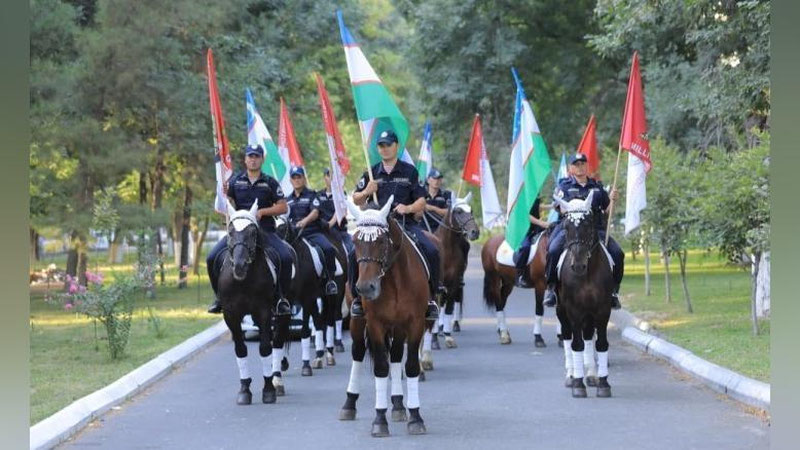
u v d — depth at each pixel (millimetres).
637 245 26812
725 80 18641
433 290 11516
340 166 15938
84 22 27328
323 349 16422
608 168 29734
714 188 17344
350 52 12203
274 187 13484
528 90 39125
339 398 13320
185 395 13602
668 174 22078
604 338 12961
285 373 15688
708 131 26516
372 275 10273
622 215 29594
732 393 12664
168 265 48750
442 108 39188
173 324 21797
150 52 26266
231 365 16500
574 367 13008
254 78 31734
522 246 17609
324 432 11094
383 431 10789
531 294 31328
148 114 28156
